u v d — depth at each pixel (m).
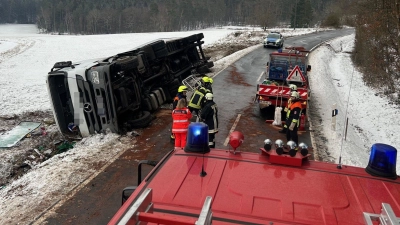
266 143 3.61
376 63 16.70
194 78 15.94
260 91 11.41
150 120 11.01
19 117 13.12
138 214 2.17
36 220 5.71
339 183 3.13
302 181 3.14
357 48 17.70
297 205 2.75
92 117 9.89
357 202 2.82
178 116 7.70
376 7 15.67
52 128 11.52
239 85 16.95
